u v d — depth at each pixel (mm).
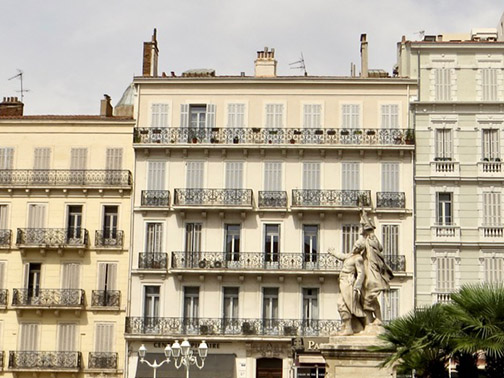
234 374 58438
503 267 59594
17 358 59812
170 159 61938
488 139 61250
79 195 62031
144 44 65812
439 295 59219
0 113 67312
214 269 59500
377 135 61625
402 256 59781
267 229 61125
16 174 62688
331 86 62750
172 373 58156
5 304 60625
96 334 60156
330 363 24094
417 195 60750
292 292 59562
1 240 61500
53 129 63344
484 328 21938
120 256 61094
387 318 58656
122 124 63062
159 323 59562
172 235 61000
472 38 67875
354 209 59938
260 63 65562
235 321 59375
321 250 60281
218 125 62781
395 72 70625
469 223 60312
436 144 61375
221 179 61562
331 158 61531
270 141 61906
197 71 68562
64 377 59594
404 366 23766
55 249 61094
